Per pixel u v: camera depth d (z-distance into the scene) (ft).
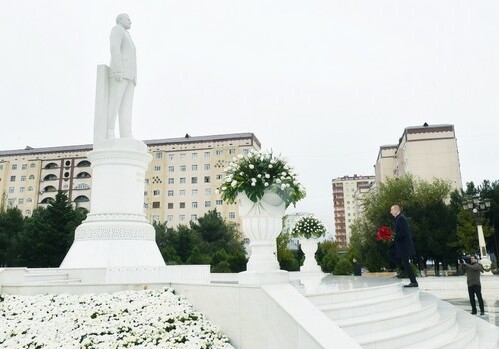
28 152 219.20
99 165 36.88
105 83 39.24
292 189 19.48
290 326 14.88
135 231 34.78
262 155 19.83
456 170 150.82
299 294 16.84
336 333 13.55
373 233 114.62
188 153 211.82
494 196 112.88
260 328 16.81
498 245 114.73
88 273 28.19
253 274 17.85
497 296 54.75
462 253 107.76
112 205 35.63
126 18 41.42
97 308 19.58
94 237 33.86
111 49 39.63
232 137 208.23
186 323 18.76
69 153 217.15
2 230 127.85
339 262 75.82
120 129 40.11
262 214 19.25
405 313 22.67
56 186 213.66
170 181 210.59
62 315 19.20
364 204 126.00
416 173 151.84
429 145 153.38
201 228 153.28
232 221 198.90
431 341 21.24
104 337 17.03
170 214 206.90
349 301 22.86
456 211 112.06
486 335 26.32
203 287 20.26
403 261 32.32
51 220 109.91
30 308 20.07
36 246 105.81
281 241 106.83
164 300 20.67
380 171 199.00
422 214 111.96
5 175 216.13
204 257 90.38
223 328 18.78
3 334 17.79
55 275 27.63
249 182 19.06
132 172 37.06
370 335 19.51
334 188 407.64
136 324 18.25
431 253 112.57
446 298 52.75
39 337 17.34
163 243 144.46
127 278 29.01
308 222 55.62
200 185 206.90
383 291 25.96
